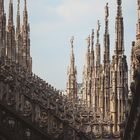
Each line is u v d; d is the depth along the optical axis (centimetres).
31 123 4281
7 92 4281
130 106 3875
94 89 14962
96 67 15050
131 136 4297
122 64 9856
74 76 19738
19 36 18275
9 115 4131
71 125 5406
